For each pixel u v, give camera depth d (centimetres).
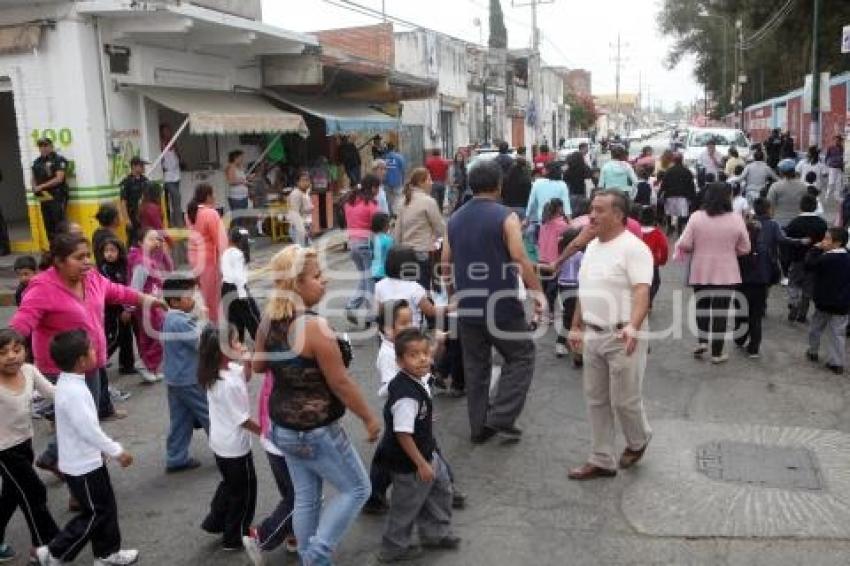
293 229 1399
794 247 941
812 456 569
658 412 671
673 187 1551
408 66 3036
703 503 501
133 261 793
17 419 452
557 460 581
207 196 935
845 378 748
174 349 569
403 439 426
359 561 450
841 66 3550
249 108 1530
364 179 989
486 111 3672
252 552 441
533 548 457
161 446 638
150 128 1392
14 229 1482
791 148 2456
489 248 588
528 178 1225
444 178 2025
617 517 490
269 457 446
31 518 460
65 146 1261
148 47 1383
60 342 434
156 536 488
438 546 460
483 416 616
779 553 440
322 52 1786
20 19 1245
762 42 4744
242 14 1636
